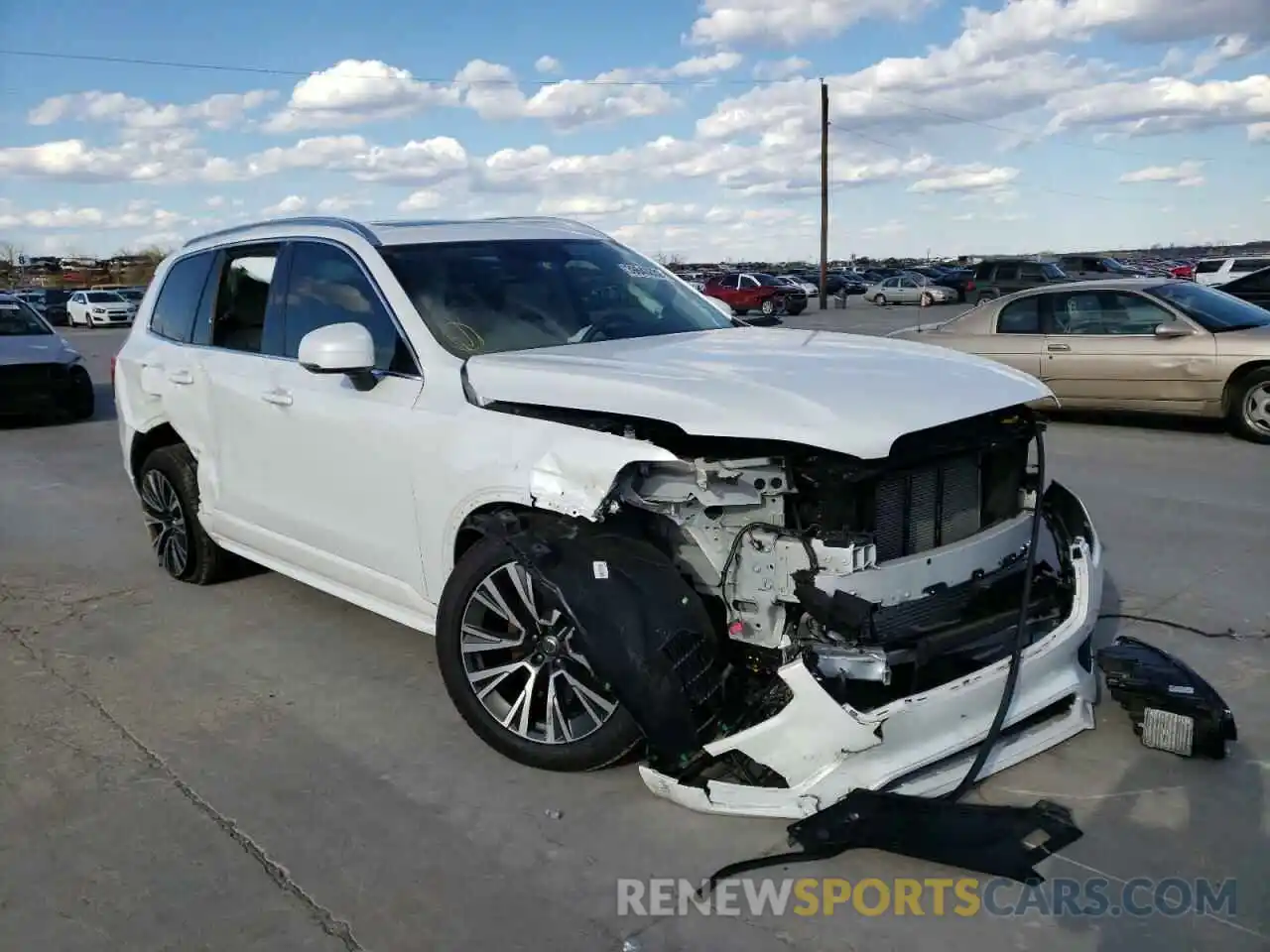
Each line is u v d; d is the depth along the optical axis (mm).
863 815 2998
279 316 4867
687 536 3426
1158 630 4840
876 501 3244
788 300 38250
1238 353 9773
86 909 2971
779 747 3109
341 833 3328
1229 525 6684
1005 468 3713
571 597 3279
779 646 3271
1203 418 10945
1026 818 3086
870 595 3201
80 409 13594
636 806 3434
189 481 5723
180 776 3730
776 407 3232
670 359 3807
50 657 4910
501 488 3596
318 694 4402
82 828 3402
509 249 4730
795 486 3260
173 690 4488
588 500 3303
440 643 3797
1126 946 2693
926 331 12102
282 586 5879
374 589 4387
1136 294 10609
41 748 3980
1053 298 11102
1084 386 10766
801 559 3191
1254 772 3516
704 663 3250
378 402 4172
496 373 3801
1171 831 3182
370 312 4359
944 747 3158
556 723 3596
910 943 2729
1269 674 4316
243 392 4926
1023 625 3350
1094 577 3652
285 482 4746
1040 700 3371
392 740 3965
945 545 3469
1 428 13094
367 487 4254
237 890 3047
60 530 7543
